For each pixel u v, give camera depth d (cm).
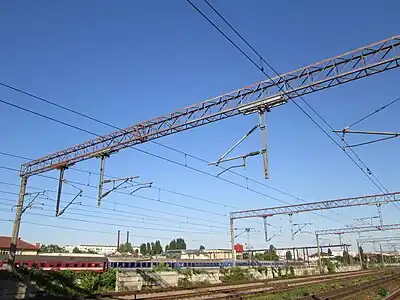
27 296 2545
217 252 10294
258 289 3581
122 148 2833
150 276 3741
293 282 4662
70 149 3142
